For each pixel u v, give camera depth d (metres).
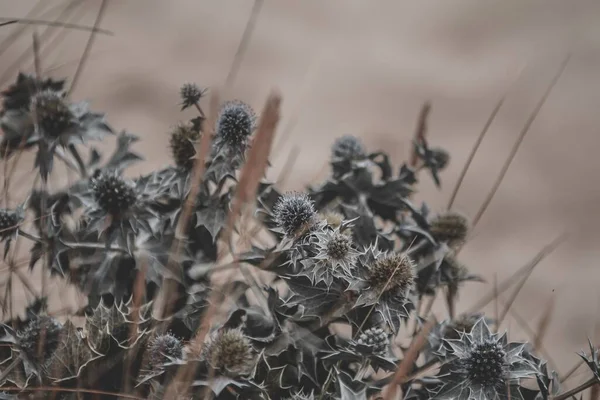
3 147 0.89
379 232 0.85
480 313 0.86
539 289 1.63
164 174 0.87
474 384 0.77
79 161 0.89
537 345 0.83
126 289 0.83
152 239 0.84
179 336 0.82
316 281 0.78
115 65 2.27
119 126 1.88
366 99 2.55
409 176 0.92
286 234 0.80
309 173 1.36
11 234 0.83
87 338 0.78
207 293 0.82
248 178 0.76
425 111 0.98
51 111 0.87
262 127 0.75
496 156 2.30
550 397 0.78
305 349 0.79
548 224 1.96
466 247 1.76
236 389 0.76
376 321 0.80
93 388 0.78
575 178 2.21
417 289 0.87
